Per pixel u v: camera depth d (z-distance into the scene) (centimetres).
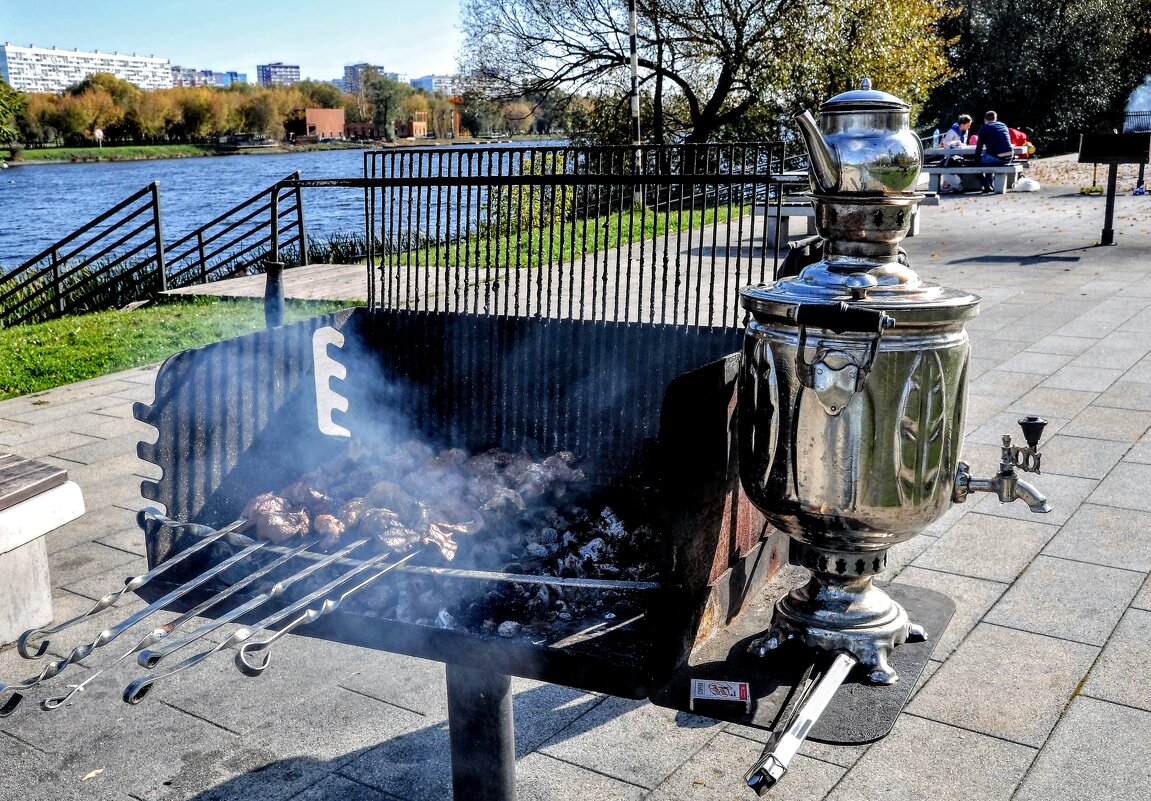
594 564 243
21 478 383
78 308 1241
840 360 185
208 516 266
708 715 188
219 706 329
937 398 194
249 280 1153
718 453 211
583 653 190
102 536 479
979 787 275
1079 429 589
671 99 2636
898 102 204
